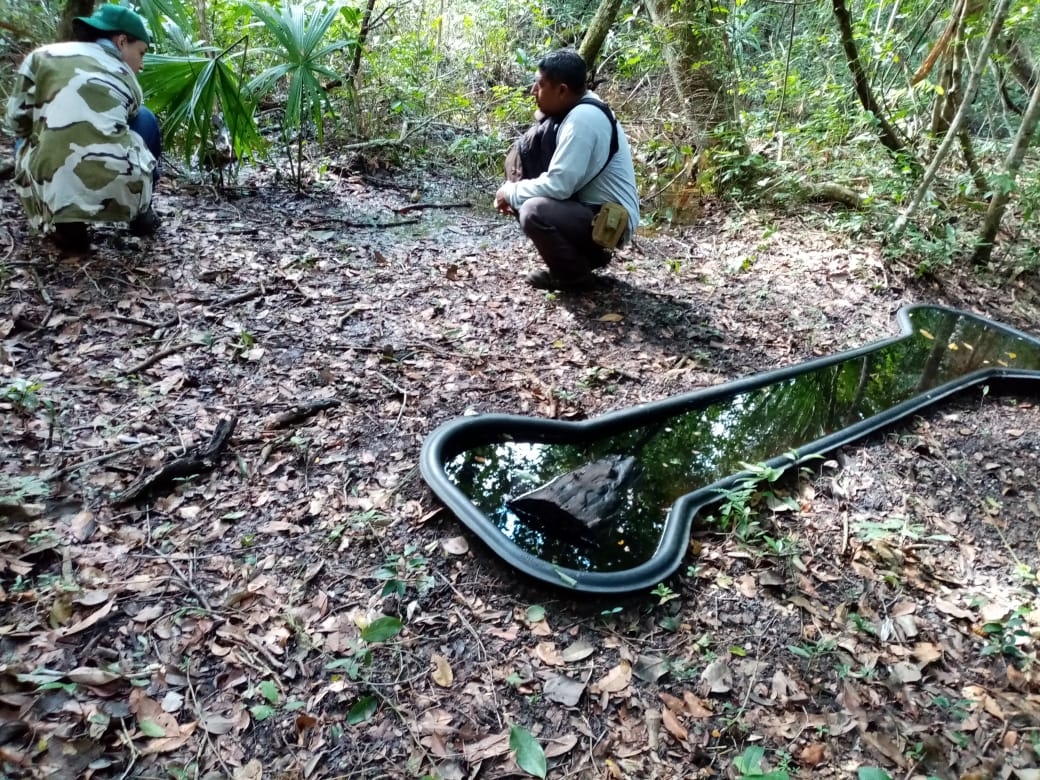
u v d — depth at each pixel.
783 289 3.91
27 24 4.37
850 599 1.99
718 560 2.07
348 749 1.47
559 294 3.54
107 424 2.23
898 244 4.29
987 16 4.75
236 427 2.31
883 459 2.62
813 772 1.53
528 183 3.35
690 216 4.81
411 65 5.82
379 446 2.33
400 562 1.91
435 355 2.88
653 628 1.84
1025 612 1.96
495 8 7.06
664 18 5.34
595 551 2.12
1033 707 1.71
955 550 2.22
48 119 2.78
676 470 2.52
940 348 3.55
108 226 3.34
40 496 1.94
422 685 1.62
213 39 4.91
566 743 1.53
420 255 3.79
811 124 5.11
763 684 1.72
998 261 4.49
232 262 3.30
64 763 1.36
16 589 1.68
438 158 5.39
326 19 4.21
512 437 2.49
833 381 3.14
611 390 2.85
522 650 1.73
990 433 2.87
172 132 3.69
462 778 1.44
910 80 5.28
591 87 6.15
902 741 1.61
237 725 1.48
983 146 5.42
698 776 1.50
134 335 2.67
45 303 2.74
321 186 4.54
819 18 6.37
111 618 1.66
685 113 5.27
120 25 2.97
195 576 1.80
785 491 2.41
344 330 2.95
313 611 1.75
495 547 1.92
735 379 3.03
